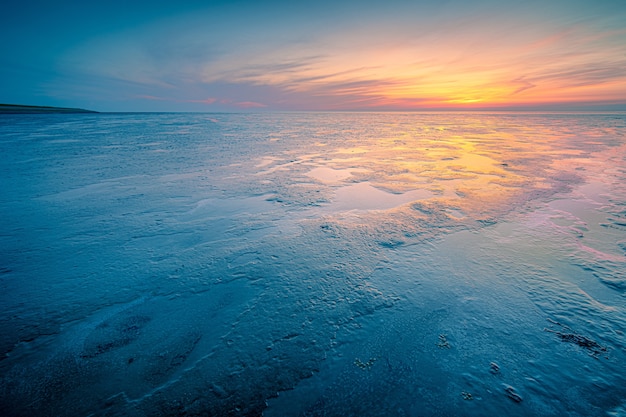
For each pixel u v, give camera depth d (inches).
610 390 70.2
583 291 108.3
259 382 75.2
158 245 149.2
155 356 83.6
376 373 77.4
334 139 632.4
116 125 1006.4
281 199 222.5
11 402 70.3
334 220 180.4
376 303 104.4
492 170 312.5
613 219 175.5
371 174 300.7
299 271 125.3
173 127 946.7
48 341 88.7
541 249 140.6
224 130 850.1
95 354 84.2
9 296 108.4
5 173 302.7
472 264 128.5
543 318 95.2
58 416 67.2
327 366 79.7
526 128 888.9
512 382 73.4
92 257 136.6
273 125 1093.8
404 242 149.9
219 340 89.1
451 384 73.6
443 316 97.5
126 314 100.4
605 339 85.8
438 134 738.2
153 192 240.2
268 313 100.3
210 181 276.2
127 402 70.4
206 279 120.2
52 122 1101.7
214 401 70.3
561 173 294.8
